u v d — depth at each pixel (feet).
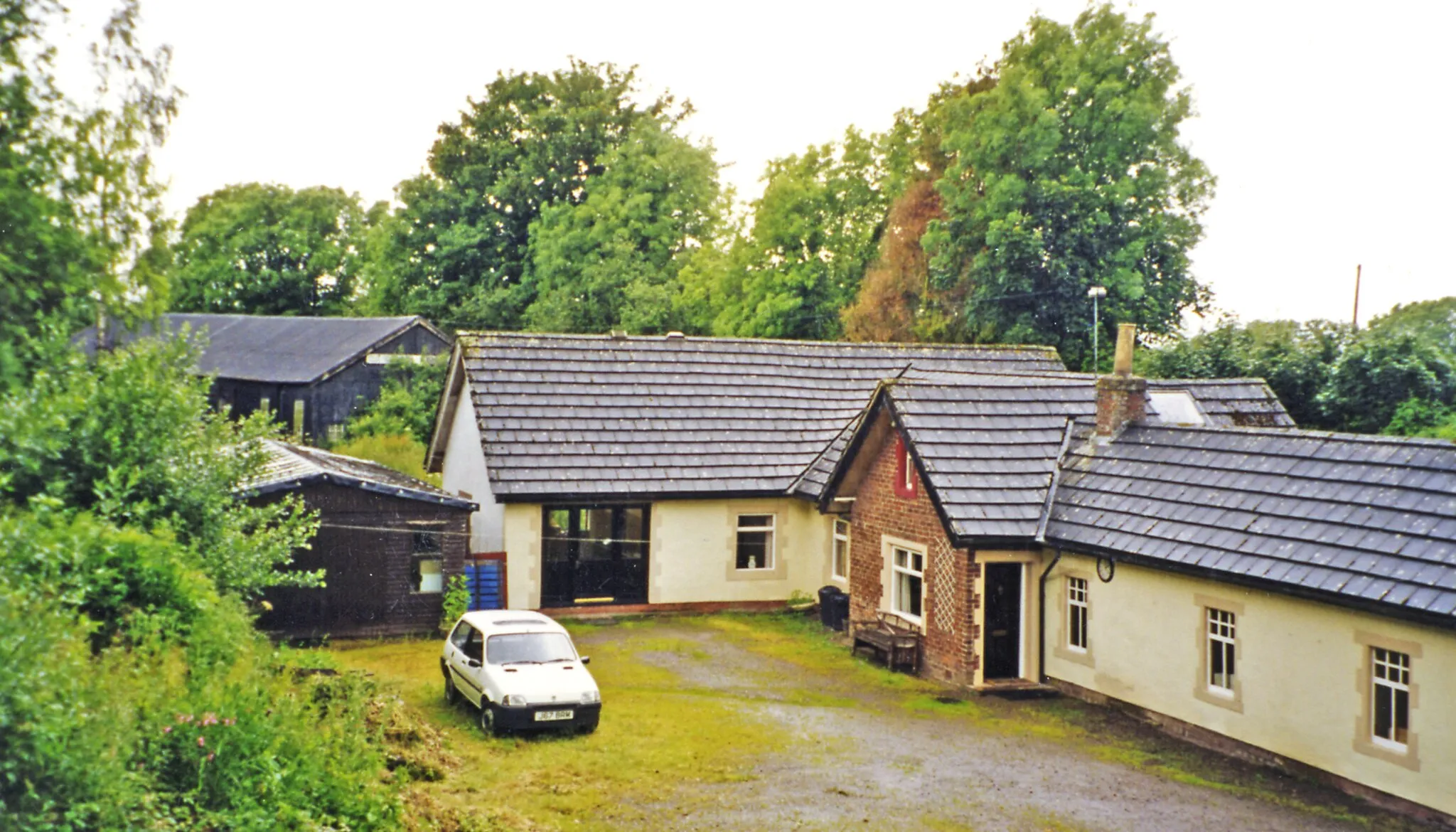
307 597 74.33
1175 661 58.95
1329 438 58.70
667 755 52.80
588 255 193.26
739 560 93.04
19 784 26.73
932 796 48.08
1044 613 68.33
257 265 242.99
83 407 39.75
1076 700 65.51
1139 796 49.01
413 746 49.80
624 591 90.07
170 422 44.62
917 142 174.81
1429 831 45.11
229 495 47.98
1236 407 82.53
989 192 139.33
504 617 61.21
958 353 108.88
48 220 35.94
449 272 214.90
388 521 76.07
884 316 165.27
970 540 66.03
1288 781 51.55
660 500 88.79
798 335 179.32
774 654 76.74
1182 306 153.38
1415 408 95.76
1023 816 46.09
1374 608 47.47
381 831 36.17
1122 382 71.10
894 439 75.15
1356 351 100.99
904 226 166.30
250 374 158.51
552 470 86.89
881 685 68.64
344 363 153.38
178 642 37.91
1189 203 144.87
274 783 33.14
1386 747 47.88
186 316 195.93
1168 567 58.18
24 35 35.17
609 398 93.86
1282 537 54.29
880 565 76.84
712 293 185.88
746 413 96.68
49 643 28.45
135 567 38.47
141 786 29.63
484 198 216.95
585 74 227.81
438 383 156.25
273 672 42.50
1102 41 139.85
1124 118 135.23
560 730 55.88
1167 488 63.52
